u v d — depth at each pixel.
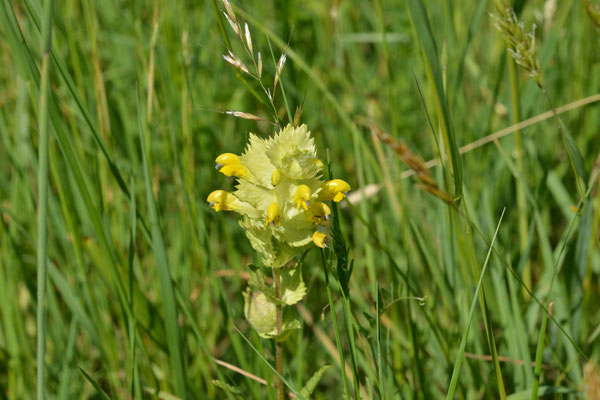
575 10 0.80
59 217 0.74
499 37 0.80
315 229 0.63
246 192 0.62
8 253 0.73
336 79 0.93
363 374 0.70
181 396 0.68
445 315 0.71
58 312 0.74
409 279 0.70
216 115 0.84
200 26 0.86
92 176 0.73
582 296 0.70
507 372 0.71
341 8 0.99
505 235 0.77
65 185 0.74
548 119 0.80
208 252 0.74
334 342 0.76
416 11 0.61
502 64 0.76
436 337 0.69
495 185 0.77
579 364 0.70
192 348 0.72
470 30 0.73
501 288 0.70
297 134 0.62
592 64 0.81
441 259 0.73
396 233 0.79
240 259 0.79
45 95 0.59
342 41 0.92
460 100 0.80
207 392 0.72
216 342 0.77
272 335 0.64
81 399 0.73
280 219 0.62
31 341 0.77
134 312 0.68
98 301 0.74
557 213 0.83
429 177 0.60
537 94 0.75
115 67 0.88
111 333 0.72
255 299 0.64
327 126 0.80
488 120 0.77
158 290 0.74
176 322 0.67
